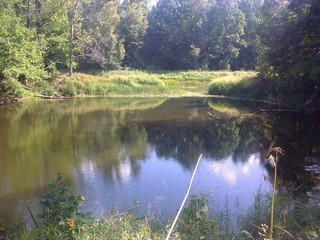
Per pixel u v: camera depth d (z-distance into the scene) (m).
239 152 11.39
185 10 56.34
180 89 31.61
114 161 10.59
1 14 23.19
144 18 57.06
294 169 9.40
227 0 56.16
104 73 40.19
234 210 6.71
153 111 20.09
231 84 26.86
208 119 17.42
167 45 58.12
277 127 15.21
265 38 18.75
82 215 4.62
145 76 32.28
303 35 17.00
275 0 18.67
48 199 4.74
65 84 27.38
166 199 7.60
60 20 31.23
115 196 7.86
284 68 18.34
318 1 16.33
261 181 8.56
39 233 4.60
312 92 19.08
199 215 5.09
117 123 16.70
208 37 56.72
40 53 26.56
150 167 9.96
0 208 7.38
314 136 13.34
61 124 16.58
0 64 22.12
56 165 10.25
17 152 11.73
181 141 13.05
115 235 4.38
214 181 8.70
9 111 20.42
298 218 5.21
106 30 46.19
